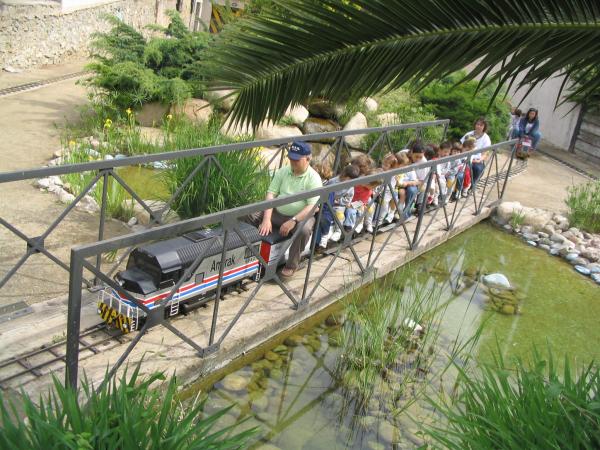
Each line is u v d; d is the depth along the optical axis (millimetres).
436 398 4879
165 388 4230
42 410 2846
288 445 4137
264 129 10594
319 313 5918
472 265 8016
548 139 16672
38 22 13938
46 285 5355
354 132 7977
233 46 3055
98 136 9695
